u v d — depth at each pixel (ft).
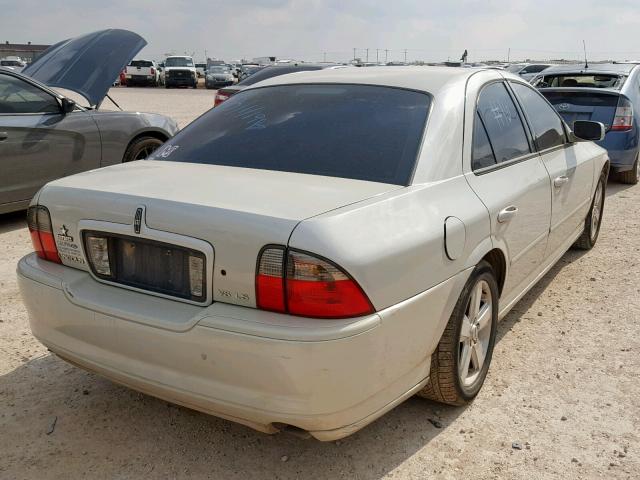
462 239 9.07
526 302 14.98
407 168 9.08
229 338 7.41
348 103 10.48
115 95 100.68
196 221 7.75
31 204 9.52
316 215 7.54
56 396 10.63
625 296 15.37
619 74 29.17
